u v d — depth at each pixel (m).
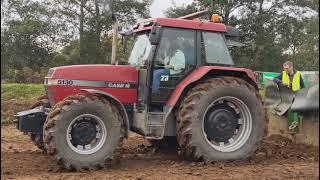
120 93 6.73
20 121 6.58
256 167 6.26
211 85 6.61
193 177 5.58
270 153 7.00
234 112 6.91
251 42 32.91
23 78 27.28
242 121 6.89
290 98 6.54
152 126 6.58
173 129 6.73
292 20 30.94
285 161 6.56
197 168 6.25
